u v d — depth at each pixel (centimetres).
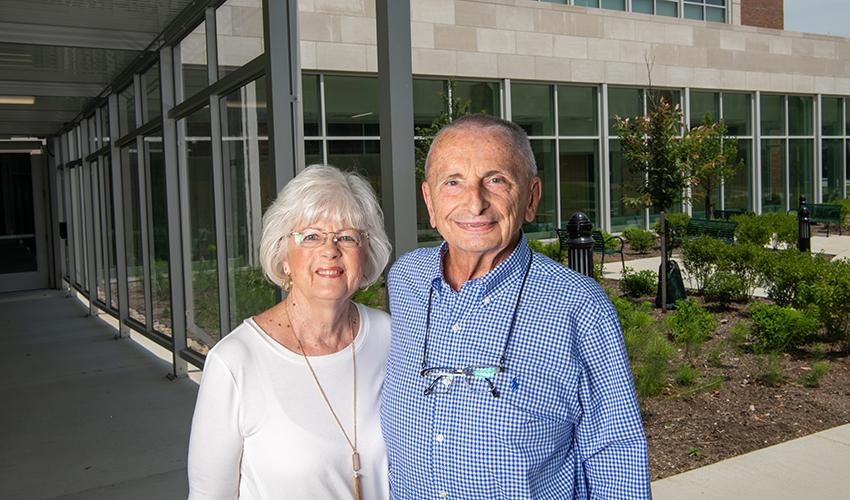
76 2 537
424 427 171
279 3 386
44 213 1432
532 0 1538
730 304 894
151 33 627
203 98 529
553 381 163
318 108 1313
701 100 1883
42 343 887
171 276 660
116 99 898
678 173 895
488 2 1473
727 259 909
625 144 941
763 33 1956
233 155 497
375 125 1366
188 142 614
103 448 492
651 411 505
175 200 656
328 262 190
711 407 510
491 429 162
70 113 1136
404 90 312
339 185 193
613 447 166
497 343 166
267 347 191
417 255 198
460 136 172
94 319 1067
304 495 185
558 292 167
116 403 601
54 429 537
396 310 193
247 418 183
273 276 201
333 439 189
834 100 2211
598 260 1356
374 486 194
